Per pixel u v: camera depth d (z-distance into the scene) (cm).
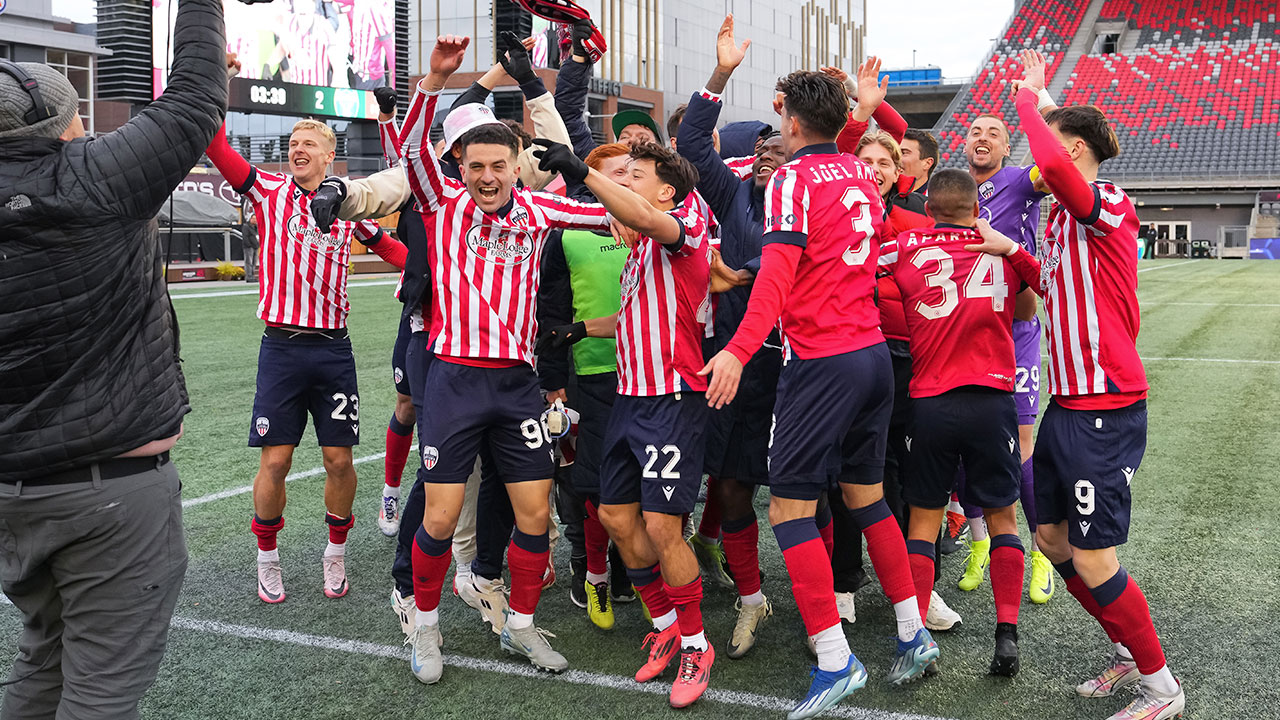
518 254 282
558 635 330
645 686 289
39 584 205
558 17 366
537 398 292
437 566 286
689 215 288
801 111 269
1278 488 505
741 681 292
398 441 418
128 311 191
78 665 201
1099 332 259
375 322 1244
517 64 342
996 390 289
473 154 270
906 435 304
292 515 469
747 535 311
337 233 357
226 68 202
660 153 279
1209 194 3556
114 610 199
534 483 291
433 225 281
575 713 271
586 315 327
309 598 361
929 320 289
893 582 280
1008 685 288
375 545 425
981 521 372
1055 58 4359
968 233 285
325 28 2609
